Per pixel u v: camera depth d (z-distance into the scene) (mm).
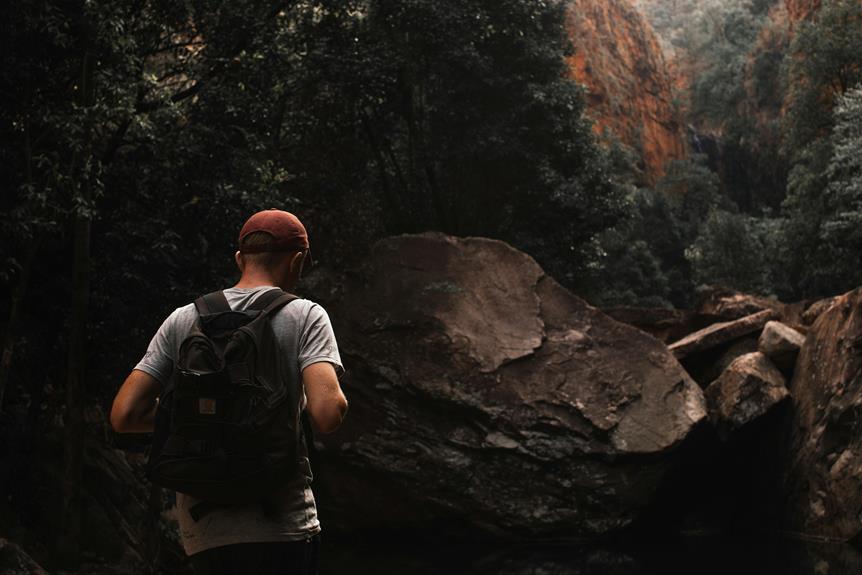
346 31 17625
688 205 53469
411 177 22047
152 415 2148
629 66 58156
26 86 8875
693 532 15617
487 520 14789
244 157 11672
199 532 2045
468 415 15023
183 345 2084
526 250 23031
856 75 29812
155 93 10875
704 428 15258
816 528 13266
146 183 10906
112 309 10164
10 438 9609
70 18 8734
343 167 18922
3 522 8695
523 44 21766
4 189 9117
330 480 15312
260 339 2086
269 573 2039
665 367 15570
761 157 55344
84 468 10352
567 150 22500
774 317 17344
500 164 22125
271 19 12930
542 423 14898
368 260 16500
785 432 14805
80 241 9016
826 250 27094
